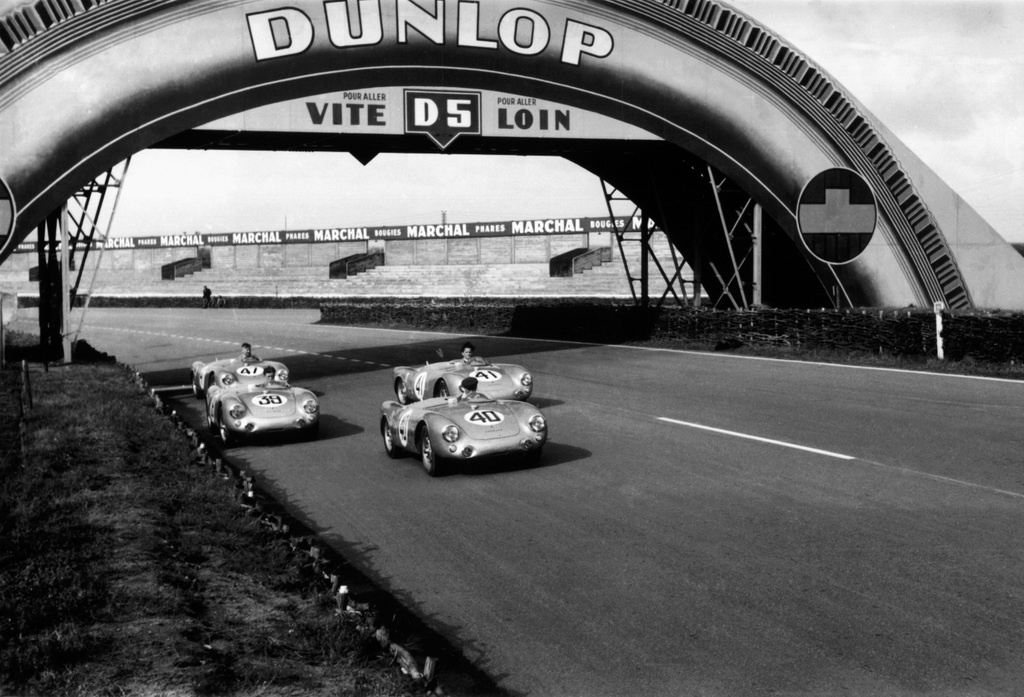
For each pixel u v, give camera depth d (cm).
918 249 2428
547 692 455
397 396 1609
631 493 862
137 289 8012
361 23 2011
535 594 595
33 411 1286
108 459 957
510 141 2211
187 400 1850
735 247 2673
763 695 440
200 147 2152
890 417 1209
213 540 663
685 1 2219
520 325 3300
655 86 2225
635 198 2736
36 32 1823
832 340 2047
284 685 421
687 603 566
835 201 2380
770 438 1104
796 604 555
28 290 8188
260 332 4075
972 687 438
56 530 670
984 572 597
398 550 710
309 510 862
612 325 2781
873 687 443
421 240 5872
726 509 786
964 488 820
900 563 621
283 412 1238
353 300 5259
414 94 2061
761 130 2317
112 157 1897
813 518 744
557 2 2133
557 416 1373
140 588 541
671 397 1510
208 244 7338
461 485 938
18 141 1827
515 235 5294
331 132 2014
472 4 2073
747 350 2205
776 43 2294
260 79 1964
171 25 1900
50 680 416
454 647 515
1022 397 1330
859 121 2361
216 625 497
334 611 518
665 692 449
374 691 418
